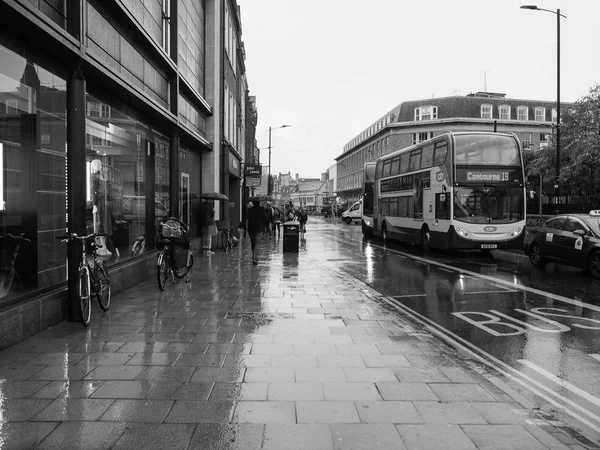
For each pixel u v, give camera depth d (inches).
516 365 210.7
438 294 389.1
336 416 152.3
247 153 1814.7
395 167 919.7
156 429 142.6
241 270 517.7
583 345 243.3
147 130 466.3
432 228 721.0
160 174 514.3
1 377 185.8
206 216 671.8
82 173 277.1
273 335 250.2
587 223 495.2
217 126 750.5
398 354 219.3
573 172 1091.9
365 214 1160.2
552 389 181.9
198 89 699.4
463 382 184.5
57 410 155.5
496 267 574.9
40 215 267.3
